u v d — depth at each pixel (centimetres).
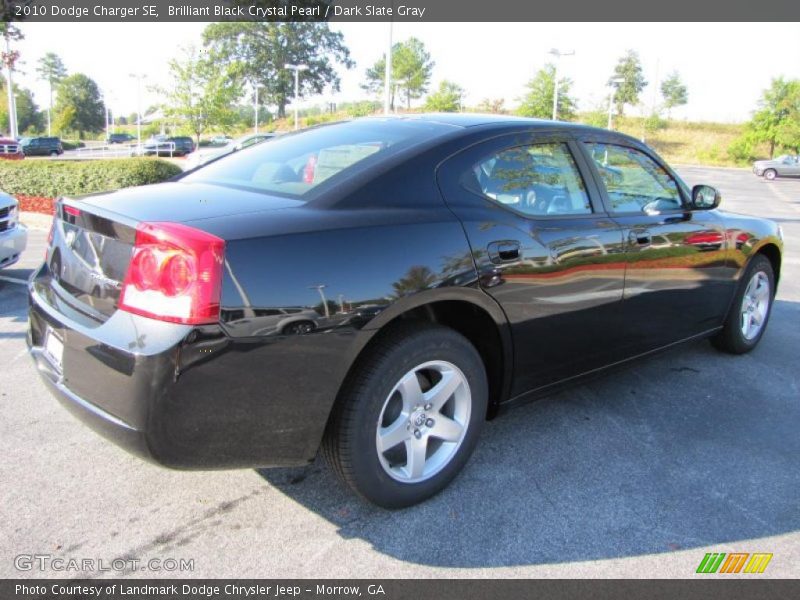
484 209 280
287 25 8412
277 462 237
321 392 231
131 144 6438
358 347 236
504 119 322
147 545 246
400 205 259
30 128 10175
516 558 244
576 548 250
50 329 248
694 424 360
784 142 4969
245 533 254
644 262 344
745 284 445
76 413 231
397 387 253
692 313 397
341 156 284
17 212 622
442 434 275
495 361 295
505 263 277
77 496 275
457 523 264
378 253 241
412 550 246
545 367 312
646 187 370
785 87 5056
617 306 335
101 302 227
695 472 309
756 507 282
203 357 208
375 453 251
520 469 306
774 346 497
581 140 337
